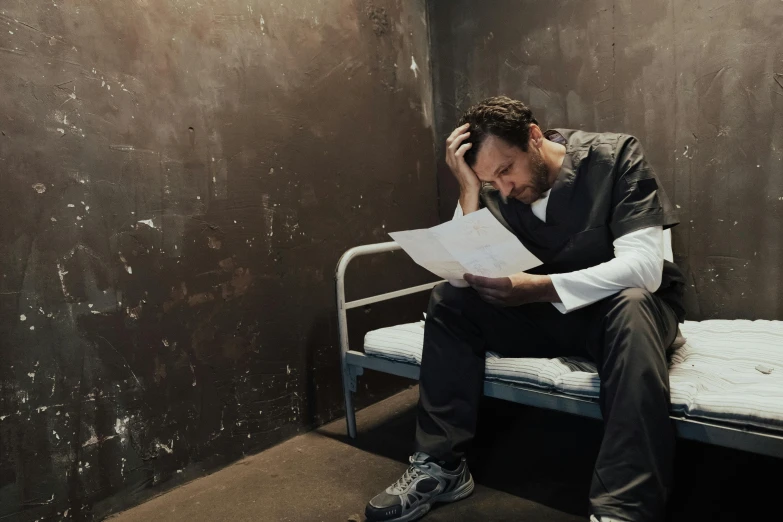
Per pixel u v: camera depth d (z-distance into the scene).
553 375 1.33
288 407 1.97
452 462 1.42
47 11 1.38
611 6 2.12
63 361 1.42
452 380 1.46
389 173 2.38
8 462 1.33
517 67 2.38
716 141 1.96
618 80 2.14
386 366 1.79
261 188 1.88
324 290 2.09
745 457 1.63
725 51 1.91
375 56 2.30
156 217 1.60
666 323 1.26
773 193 1.87
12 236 1.33
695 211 2.03
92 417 1.47
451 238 1.25
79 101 1.44
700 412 1.11
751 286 1.95
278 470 1.74
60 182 1.41
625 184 1.31
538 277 1.29
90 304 1.47
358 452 1.84
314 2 2.04
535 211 1.43
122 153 1.53
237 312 1.81
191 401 1.70
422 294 2.56
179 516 1.50
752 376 1.25
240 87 1.81
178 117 1.65
